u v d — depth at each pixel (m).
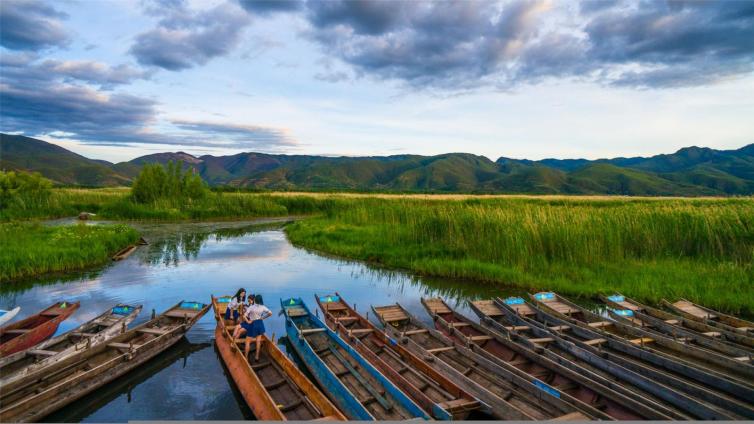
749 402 7.52
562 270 17.94
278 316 13.32
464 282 17.77
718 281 15.66
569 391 8.27
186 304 12.99
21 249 18.77
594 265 18.16
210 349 10.70
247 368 8.30
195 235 31.02
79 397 7.83
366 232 28.45
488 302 13.82
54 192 44.62
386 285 17.33
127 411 7.91
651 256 19.16
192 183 46.84
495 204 38.53
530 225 19.88
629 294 15.24
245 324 9.64
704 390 7.59
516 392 7.89
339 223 33.72
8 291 15.41
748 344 10.65
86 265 19.77
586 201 50.16
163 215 40.06
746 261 17.39
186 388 8.74
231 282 17.48
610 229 19.52
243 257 22.98
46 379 8.15
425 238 23.97
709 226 19.16
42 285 16.34
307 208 52.28
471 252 21.02
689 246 19.25
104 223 35.62
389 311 12.87
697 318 12.62
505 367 8.98
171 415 7.75
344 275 19.03
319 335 11.01
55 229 24.89
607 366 8.99
